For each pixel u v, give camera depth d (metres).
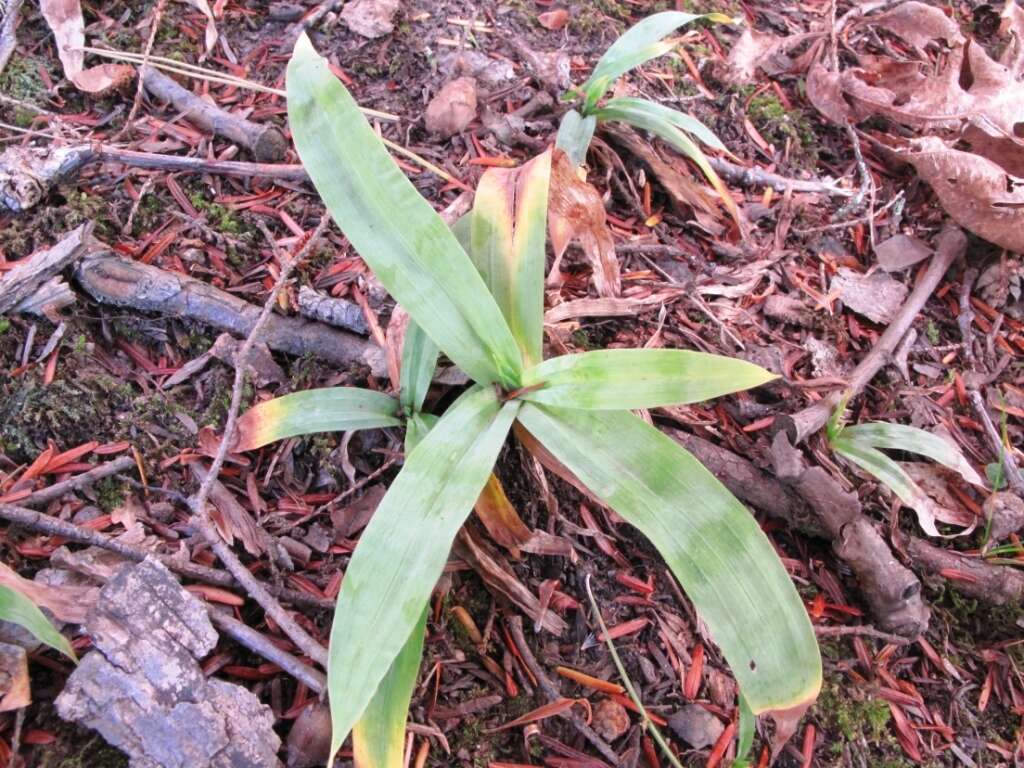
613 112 0.42
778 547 0.35
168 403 0.32
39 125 0.39
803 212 0.45
